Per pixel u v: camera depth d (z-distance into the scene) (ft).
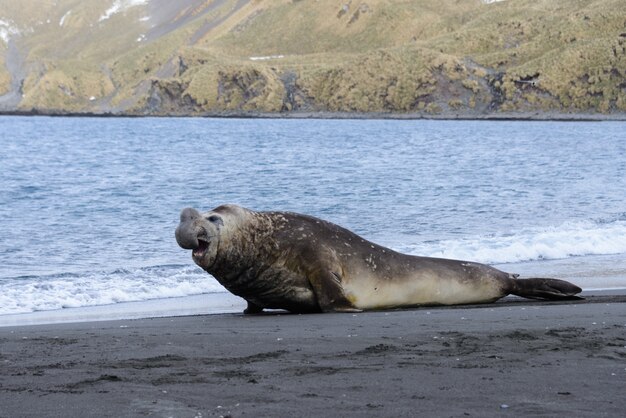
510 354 23.59
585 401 17.79
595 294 42.68
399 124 550.77
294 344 26.08
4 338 28.35
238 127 479.00
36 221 81.71
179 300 46.01
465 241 66.85
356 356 23.59
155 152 207.21
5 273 55.01
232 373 21.12
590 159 176.14
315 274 37.55
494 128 449.06
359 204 93.86
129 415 16.93
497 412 16.87
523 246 62.59
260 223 37.76
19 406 17.88
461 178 126.00
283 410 17.12
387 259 39.14
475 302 39.93
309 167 148.97
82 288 49.42
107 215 86.02
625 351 23.95
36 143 266.98
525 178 126.52
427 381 19.93
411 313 35.04
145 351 25.08
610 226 75.66
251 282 37.60
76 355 24.47
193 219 35.60
